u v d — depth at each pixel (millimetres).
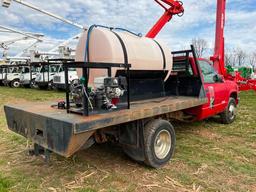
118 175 3334
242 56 35438
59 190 2955
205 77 5277
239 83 8945
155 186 3057
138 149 3457
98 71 3705
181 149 4352
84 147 3129
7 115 3627
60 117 2781
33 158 3896
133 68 3775
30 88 18203
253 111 7879
